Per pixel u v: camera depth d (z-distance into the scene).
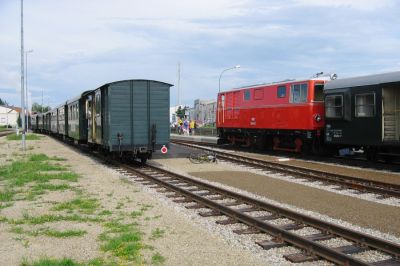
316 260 7.20
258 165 19.80
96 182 15.48
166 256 7.35
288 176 16.95
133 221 9.79
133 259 7.17
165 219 9.98
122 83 20.25
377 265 6.79
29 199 12.27
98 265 6.83
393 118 19.59
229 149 31.06
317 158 23.80
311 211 10.80
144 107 20.62
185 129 49.91
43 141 43.19
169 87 21.08
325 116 22.42
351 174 17.33
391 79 18.72
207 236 8.62
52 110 51.25
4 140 45.88
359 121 20.38
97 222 9.70
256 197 12.82
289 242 7.95
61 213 10.58
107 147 21.00
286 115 25.20
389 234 8.69
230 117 31.12
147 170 18.83
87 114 27.39
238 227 9.37
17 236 8.55
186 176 16.45
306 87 23.67
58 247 7.84
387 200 12.20
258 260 7.23
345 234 8.22
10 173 17.59
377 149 20.36
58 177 16.25
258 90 27.73
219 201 12.16
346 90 21.03
